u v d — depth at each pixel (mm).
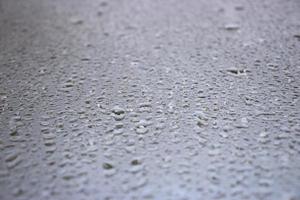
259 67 288
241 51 303
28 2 374
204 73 285
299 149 239
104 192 225
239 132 247
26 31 332
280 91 270
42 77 286
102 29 334
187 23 337
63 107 264
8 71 291
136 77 284
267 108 260
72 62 299
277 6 353
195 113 258
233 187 225
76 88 277
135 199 222
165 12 354
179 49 308
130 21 344
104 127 251
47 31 332
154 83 279
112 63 297
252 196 222
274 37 315
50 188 226
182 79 281
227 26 331
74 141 245
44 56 305
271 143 242
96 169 233
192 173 231
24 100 269
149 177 230
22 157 238
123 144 243
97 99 268
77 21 345
